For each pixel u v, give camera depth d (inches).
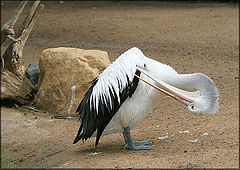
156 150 314.3
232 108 413.7
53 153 325.7
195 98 314.8
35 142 356.8
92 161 295.7
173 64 581.3
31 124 402.3
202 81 313.6
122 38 753.6
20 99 456.4
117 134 375.2
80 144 346.6
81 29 842.8
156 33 786.2
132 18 936.9
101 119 308.0
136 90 314.5
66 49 453.1
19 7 448.5
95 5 1150.3
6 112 435.2
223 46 671.1
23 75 466.3
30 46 710.5
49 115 433.1
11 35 448.8
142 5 1138.7
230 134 338.0
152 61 330.0
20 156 326.0
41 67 459.2
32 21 475.2
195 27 824.3
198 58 609.0
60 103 437.7
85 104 310.7
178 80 322.7
